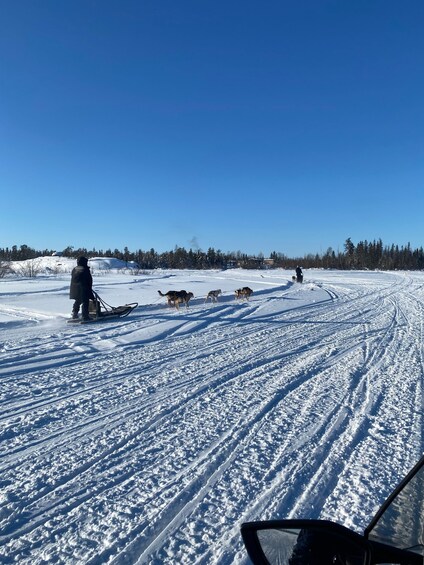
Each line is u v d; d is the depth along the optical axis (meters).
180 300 16.89
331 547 1.82
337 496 3.84
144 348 10.20
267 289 26.59
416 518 1.87
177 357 9.30
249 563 2.98
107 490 3.97
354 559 1.80
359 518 3.49
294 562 1.86
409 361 9.00
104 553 3.10
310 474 4.25
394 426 5.46
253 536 1.97
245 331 12.66
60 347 10.02
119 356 9.34
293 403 6.38
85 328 12.55
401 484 2.00
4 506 3.69
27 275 37.81
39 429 5.36
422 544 1.81
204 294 22.77
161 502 3.77
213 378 7.67
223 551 3.12
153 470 4.35
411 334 12.23
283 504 3.72
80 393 6.77
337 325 13.89
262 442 5.01
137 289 25.09
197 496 3.86
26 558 3.04
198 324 13.60
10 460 4.54
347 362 8.95
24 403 6.27
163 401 6.43
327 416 5.83
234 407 6.20
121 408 6.12
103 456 4.65
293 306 18.97
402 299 22.81
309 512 3.60
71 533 3.34
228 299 21.34
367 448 4.82
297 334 12.21
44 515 3.57
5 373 7.79
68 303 17.64
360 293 26.61
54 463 4.48
